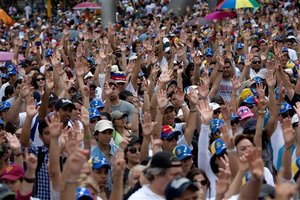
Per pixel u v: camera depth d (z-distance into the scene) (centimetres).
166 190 1536
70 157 1662
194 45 4950
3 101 3189
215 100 2916
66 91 2997
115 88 2883
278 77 3125
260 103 2327
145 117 2145
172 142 2331
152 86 3031
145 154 2123
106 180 2047
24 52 5000
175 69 3678
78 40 5200
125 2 9700
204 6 7612
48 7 10844
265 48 4156
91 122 2436
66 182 1698
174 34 5200
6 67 4062
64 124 2455
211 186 2050
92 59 4222
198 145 2152
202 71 3781
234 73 3366
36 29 6625
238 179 1800
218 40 4381
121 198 1817
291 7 8425
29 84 2981
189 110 2612
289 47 4822
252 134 2419
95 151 2272
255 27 5781
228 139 1967
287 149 2034
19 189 1878
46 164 2125
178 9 7950
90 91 3139
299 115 2273
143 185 1775
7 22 7100
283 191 1385
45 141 2155
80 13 8831
